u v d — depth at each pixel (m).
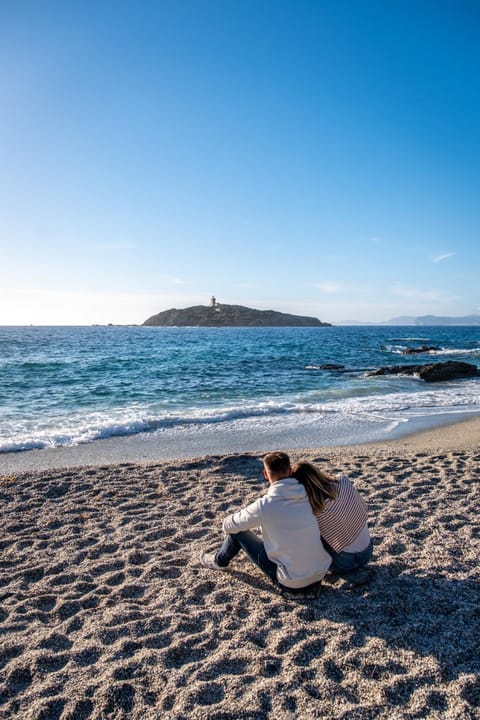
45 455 9.12
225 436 10.78
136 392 17.95
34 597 3.96
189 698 2.77
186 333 117.06
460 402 15.50
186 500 6.21
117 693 2.83
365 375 24.36
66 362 30.45
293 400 16.14
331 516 3.77
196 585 4.11
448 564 4.27
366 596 3.82
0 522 5.57
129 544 4.94
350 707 2.67
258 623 3.52
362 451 9.22
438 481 6.87
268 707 2.70
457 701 2.70
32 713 2.70
